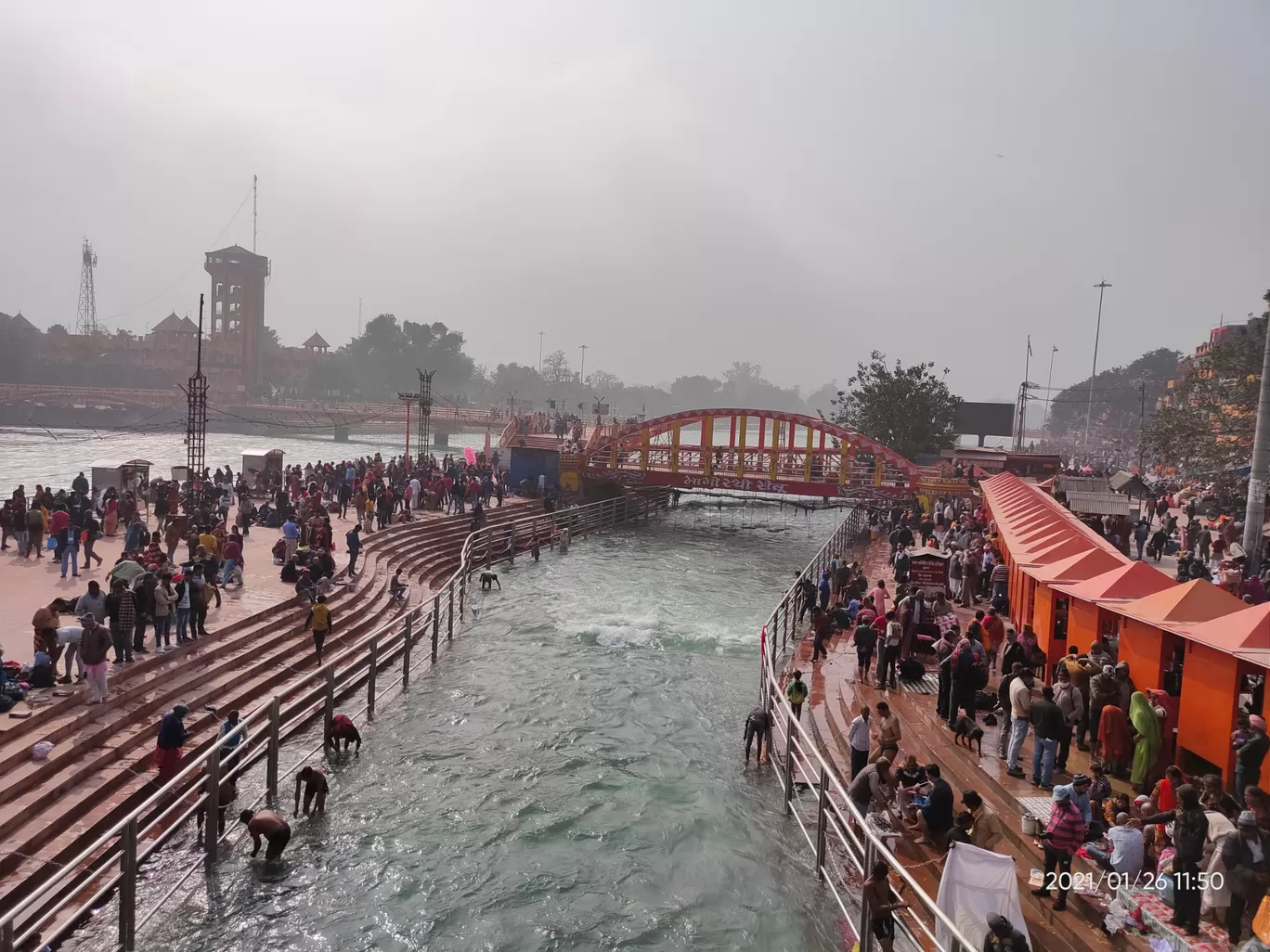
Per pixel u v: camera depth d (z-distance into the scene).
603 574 37.06
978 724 15.98
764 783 16.39
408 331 150.38
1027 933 9.13
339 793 15.50
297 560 24.38
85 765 12.87
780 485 50.34
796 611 25.77
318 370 139.00
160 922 11.39
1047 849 10.39
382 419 108.75
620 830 14.53
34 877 10.73
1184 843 9.23
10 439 86.81
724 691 21.77
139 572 16.56
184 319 130.12
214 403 114.56
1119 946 9.39
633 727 19.19
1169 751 13.07
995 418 75.88
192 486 32.06
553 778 16.52
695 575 37.50
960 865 9.38
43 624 14.56
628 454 56.59
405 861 13.45
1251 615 11.95
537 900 12.48
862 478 51.06
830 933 11.52
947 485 46.53
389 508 35.09
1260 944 8.34
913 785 13.13
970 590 26.00
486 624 27.73
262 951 11.16
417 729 18.66
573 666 23.45
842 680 19.52
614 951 11.37
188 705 15.75
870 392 70.19
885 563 35.59
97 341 127.50
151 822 12.76
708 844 14.02
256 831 12.98
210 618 19.69
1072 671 14.34
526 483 51.03
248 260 129.88
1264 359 25.31
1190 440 41.34
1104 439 120.94
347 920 11.92
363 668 20.81
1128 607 14.45
